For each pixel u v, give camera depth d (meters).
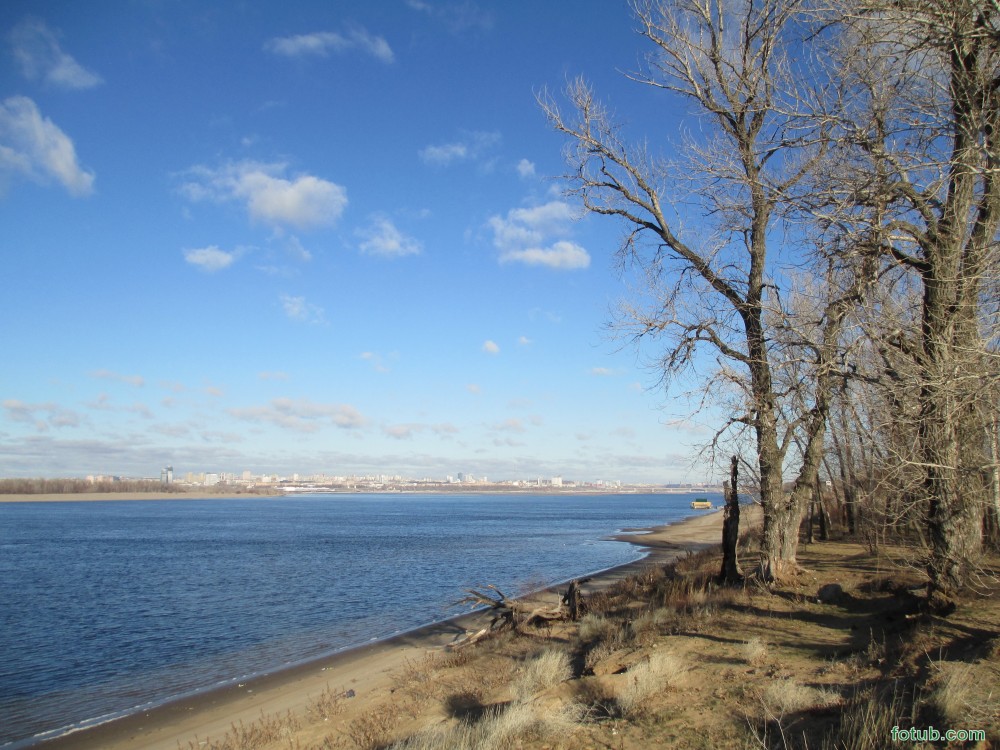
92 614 26.02
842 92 9.91
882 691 6.97
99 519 109.31
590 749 7.04
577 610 17.89
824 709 6.93
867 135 9.70
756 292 14.80
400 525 91.38
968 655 7.30
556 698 9.16
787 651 9.71
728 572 16.88
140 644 20.91
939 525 9.77
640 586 21.64
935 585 9.80
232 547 56.12
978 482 9.56
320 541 62.22
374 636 21.25
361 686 14.72
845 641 9.88
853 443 11.85
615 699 8.62
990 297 8.78
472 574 36.59
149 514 130.25
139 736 12.76
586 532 73.50
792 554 15.07
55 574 38.50
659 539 60.88
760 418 14.77
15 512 138.00
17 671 17.83
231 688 15.80
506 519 109.88
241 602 28.42
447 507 183.12
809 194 9.66
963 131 8.83
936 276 9.16
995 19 8.71
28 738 12.85
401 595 29.81
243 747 10.73
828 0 9.55
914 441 8.78
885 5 9.03
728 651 10.09
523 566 40.28
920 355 8.93
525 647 14.85
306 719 12.18
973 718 5.62
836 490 25.34
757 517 41.72
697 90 14.79
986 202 9.12
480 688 11.70
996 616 8.70
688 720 7.47
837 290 11.81
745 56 14.24
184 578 36.25
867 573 14.88
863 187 9.23
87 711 14.42
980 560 10.62
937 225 9.56
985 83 8.96
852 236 9.33
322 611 26.14
